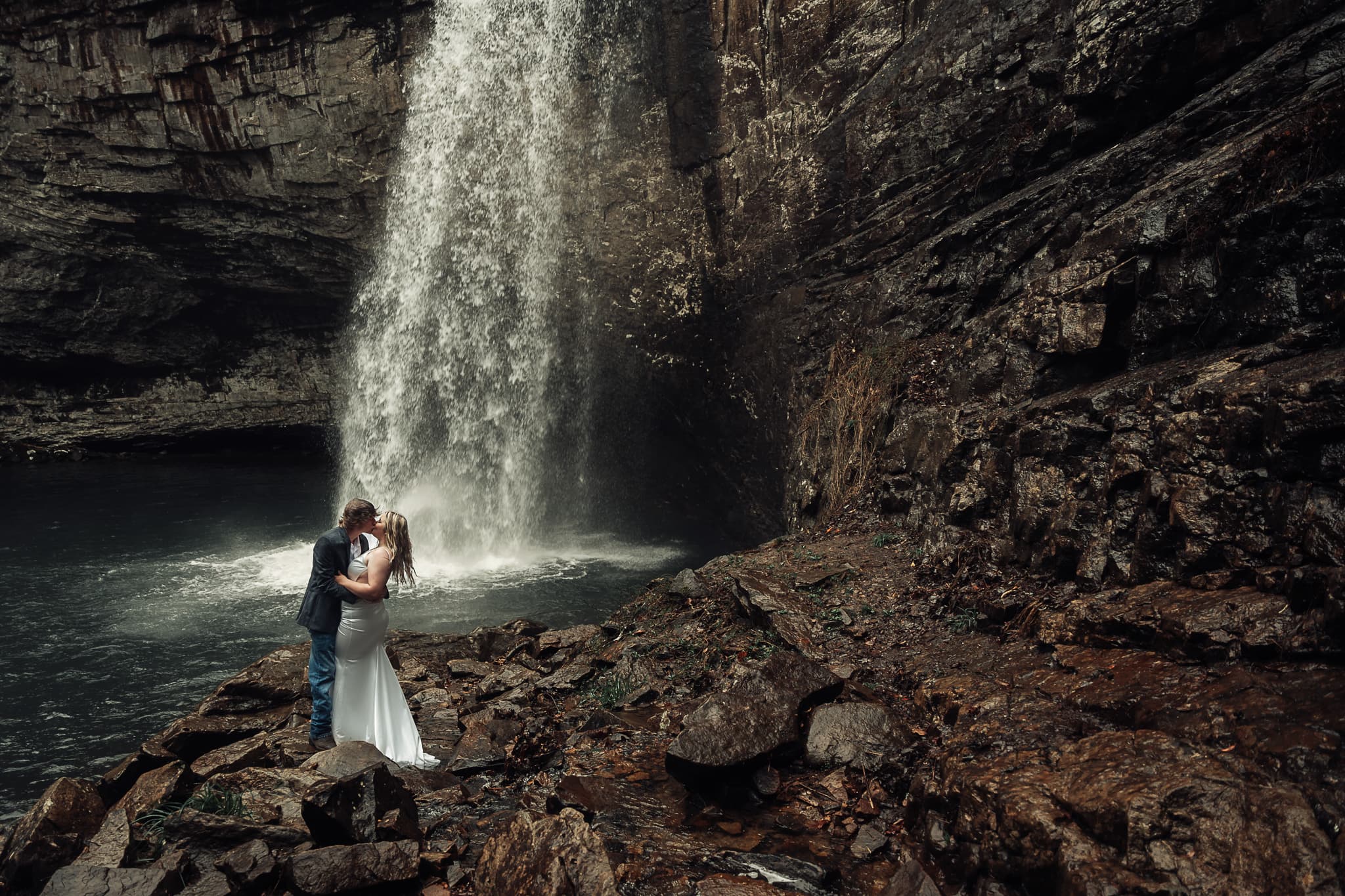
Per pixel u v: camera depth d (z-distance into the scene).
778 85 13.27
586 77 15.86
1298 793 2.68
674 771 3.97
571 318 16.94
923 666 5.10
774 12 13.13
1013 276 8.59
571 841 3.22
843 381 10.08
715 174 14.52
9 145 19.88
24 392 25.84
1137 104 8.19
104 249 21.78
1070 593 5.21
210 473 22.52
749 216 13.67
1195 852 2.64
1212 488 4.45
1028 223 8.66
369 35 17.25
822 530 8.87
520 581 12.05
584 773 4.30
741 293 13.98
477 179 17.22
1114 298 6.23
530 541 15.13
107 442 25.56
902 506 8.27
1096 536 5.35
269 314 24.88
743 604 6.55
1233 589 4.12
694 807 3.88
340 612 4.99
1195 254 5.63
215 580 11.74
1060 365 6.76
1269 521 4.14
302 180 18.69
